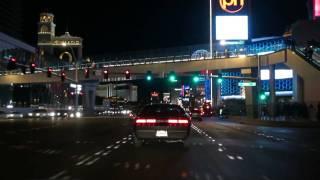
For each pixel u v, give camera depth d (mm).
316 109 57562
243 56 83000
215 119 80625
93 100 141750
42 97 181000
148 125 22625
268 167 15914
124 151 21516
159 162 17250
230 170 15078
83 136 32562
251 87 84188
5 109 127562
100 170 15062
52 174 14156
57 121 68625
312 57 67000
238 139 30125
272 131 41375
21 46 172250
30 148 23094
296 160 18141
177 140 22812
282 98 118312
